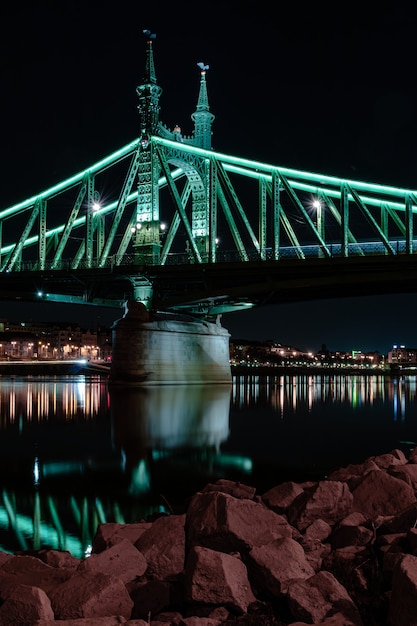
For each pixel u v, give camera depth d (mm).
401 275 59031
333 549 8922
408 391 89875
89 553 11898
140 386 69375
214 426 34562
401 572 6422
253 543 8117
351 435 30375
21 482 18719
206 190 80188
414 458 14188
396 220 67812
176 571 8078
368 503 9984
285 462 21969
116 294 84625
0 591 7617
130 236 75438
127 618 7074
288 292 68688
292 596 6812
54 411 43344
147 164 74250
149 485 18156
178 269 67375
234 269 65062
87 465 21797
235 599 7074
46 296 79000
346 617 6457
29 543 12570
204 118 82625
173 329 74125
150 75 75375
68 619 6609
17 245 81438
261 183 68250
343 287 64375
